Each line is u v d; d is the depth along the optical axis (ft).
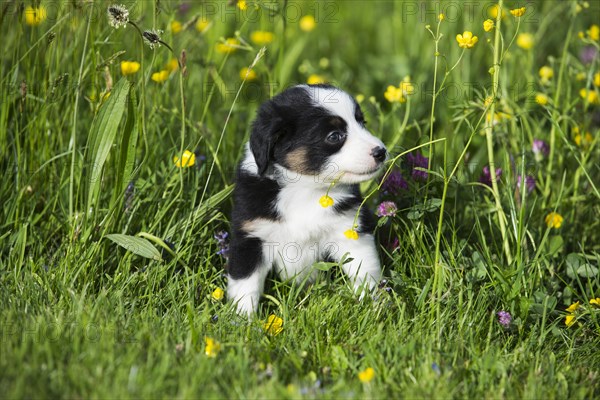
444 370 14.88
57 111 21.31
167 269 18.19
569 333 17.60
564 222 21.25
